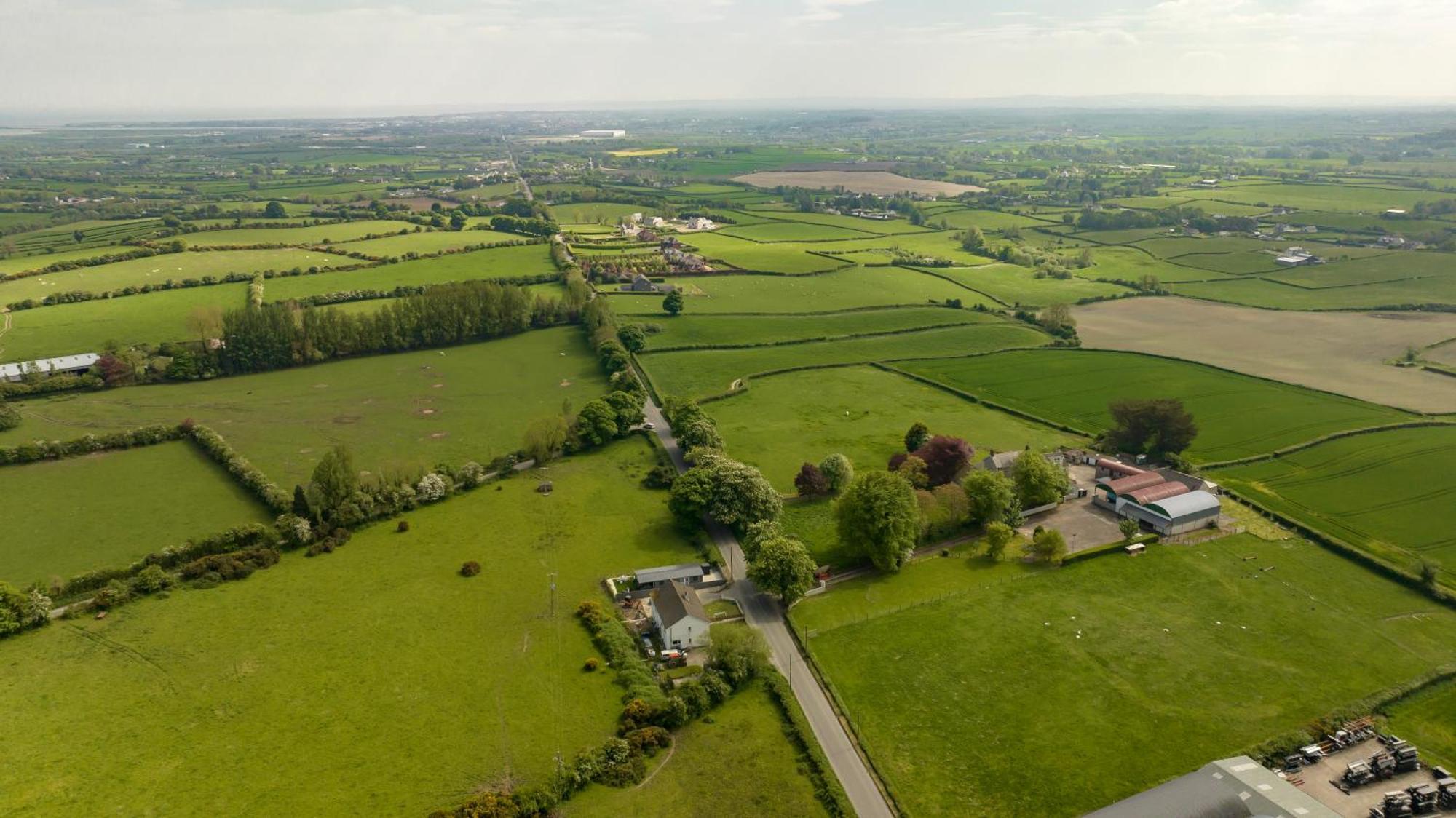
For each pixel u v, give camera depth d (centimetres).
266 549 11625
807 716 8919
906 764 8212
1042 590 11319
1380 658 9781
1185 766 8119
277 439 15725
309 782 7769
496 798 7444
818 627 10506
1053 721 8794
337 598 10775
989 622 10581
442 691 9069
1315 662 9712
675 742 8519
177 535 12175
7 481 13750
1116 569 11850
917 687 9344
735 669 9294
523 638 10081
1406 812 7469
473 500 13725
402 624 10250
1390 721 8781
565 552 12150
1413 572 11469
